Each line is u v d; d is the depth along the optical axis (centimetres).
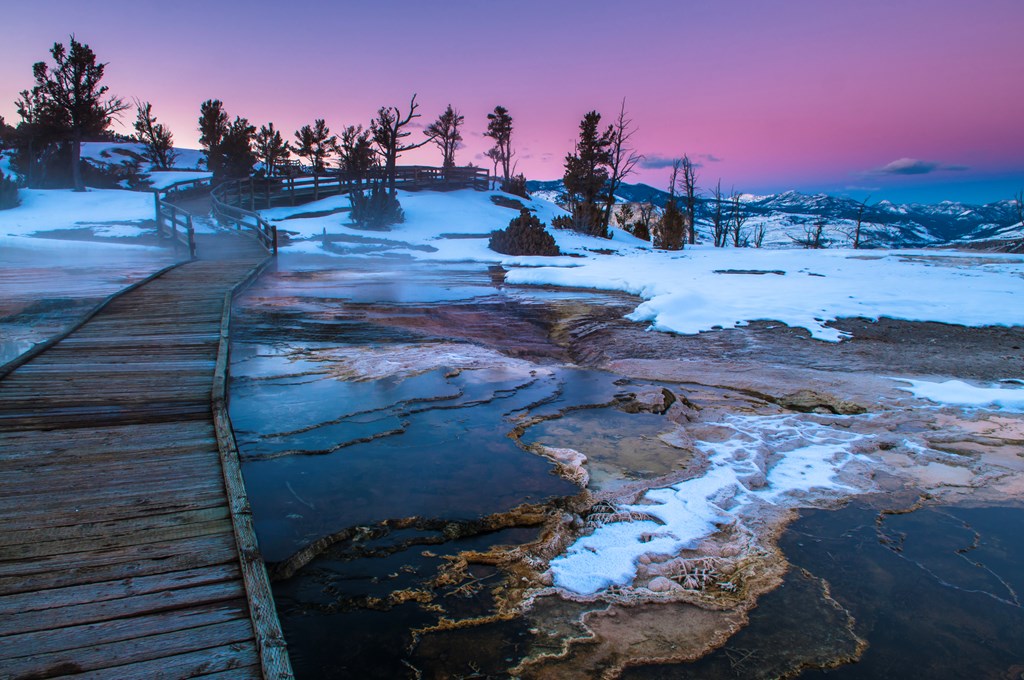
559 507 382
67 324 968
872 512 384
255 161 4566
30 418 447
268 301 1207
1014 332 923
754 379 693
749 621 279
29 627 224
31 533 288
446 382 657
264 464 437
